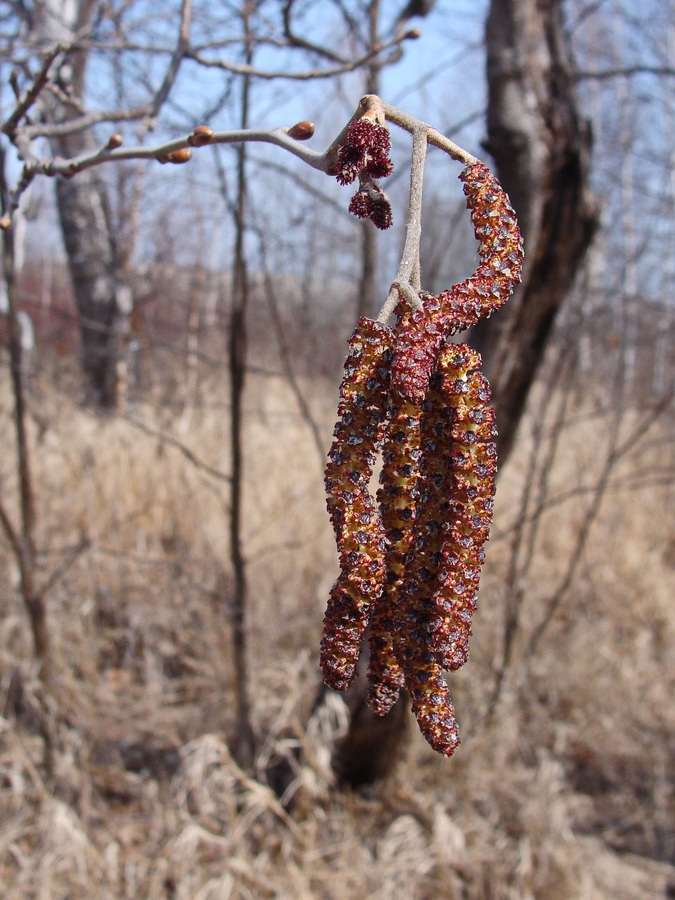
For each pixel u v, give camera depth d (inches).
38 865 134.5
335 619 40.0
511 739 175.5
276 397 279.0
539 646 202.7
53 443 217.6
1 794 144.9
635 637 216.7
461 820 154.9
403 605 41.4
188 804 151.3
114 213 268.1
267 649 181.2
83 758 152.2
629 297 221.9
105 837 143.5
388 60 125.9
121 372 245.4
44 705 157.8
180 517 210.2
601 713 189.2
